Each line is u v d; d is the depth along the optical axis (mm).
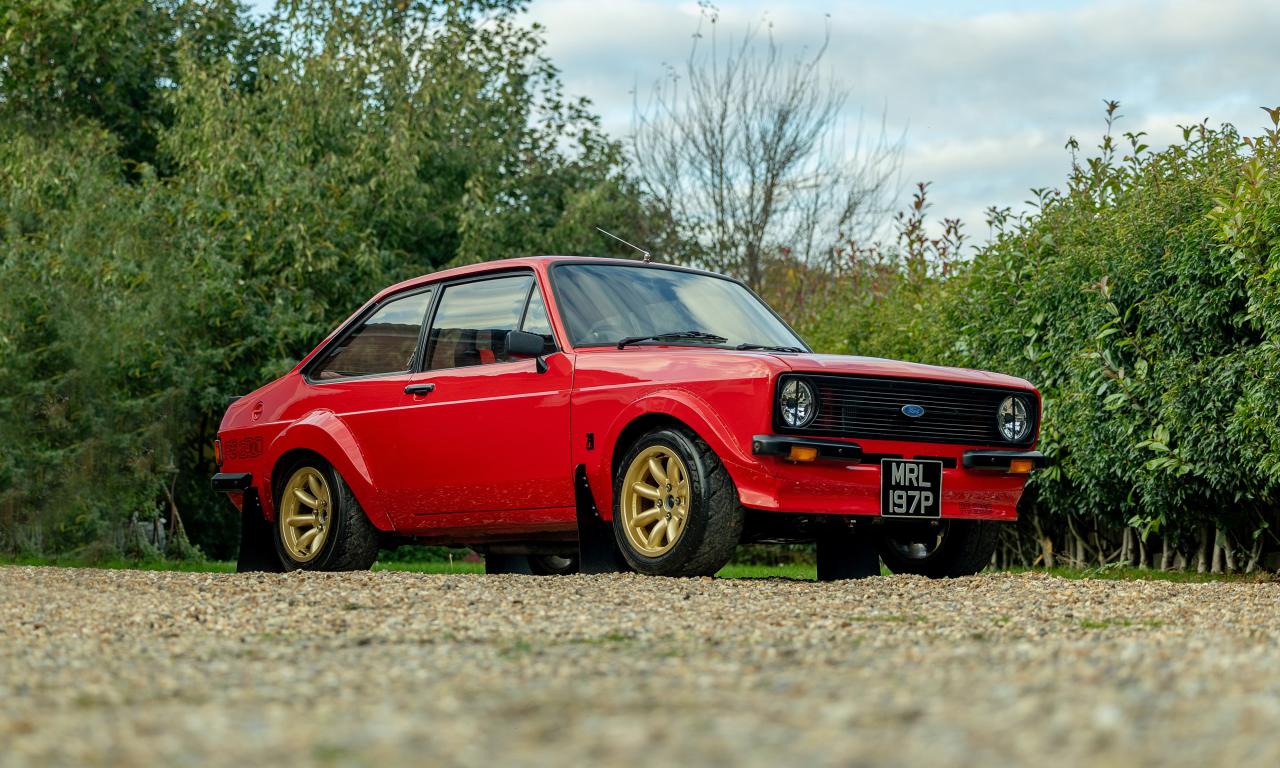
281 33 21406
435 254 19047
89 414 13273
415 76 18875
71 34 18891
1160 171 9062
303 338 14805
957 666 3395
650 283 7512
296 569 8125
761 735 2436
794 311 19266
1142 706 2691
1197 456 8289
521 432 7047
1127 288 8812
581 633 4254
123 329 13242
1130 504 9102
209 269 14188
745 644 3986
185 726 2582
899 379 6523
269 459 8281
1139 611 5043
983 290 10555
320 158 17141
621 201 21109
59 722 2664
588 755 2279
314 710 2789
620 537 6691
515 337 6906
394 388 7695
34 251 14281
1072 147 10281
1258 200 7684
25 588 6223
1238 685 2982
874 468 6426
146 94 20750
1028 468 6855
